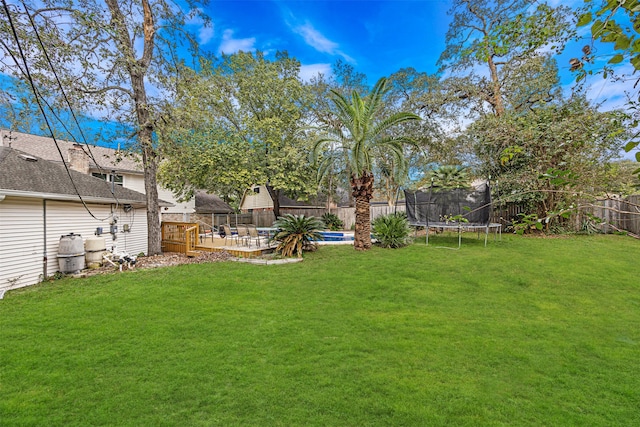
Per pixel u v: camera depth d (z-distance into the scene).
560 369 2.88
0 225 5.82
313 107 18.12
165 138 9.51
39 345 3.44
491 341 3.47
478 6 9.92
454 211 10.10
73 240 6.98
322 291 5.57
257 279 6.40
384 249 9.42
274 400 2.44
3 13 4.87
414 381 2.69
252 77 15.91
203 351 3.28
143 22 9.17
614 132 2.17
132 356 3.17
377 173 20.02
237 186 15.34
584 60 1.94
